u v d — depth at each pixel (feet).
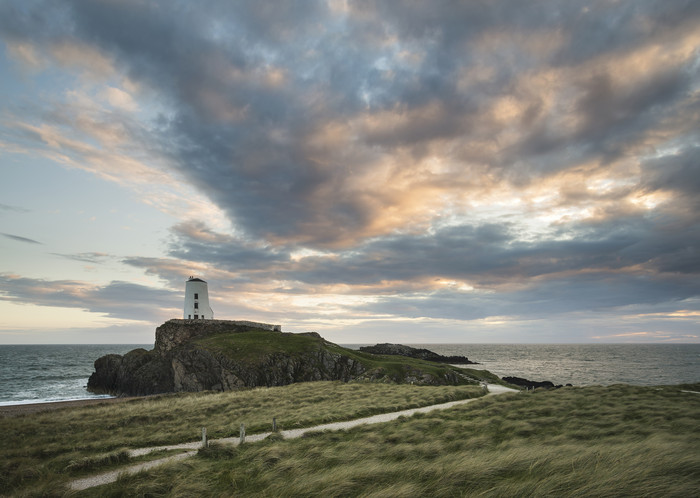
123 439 82.74
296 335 309.83
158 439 81.15
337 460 54.90
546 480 37.04
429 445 60.29
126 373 285.43
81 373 443.73
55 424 103.04
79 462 61.87
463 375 273.75
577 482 36.01
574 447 51.70
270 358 244.83
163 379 268.82
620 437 63.36
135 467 61.31
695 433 65.00
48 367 519.19
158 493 48.14
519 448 52.85
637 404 98.22
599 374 417.90
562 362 625.00
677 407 92.17
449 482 40.47
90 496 48.60
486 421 81.87
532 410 94.32
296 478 47.19
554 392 130.11
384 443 65.87
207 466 58.18
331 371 252.01
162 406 131.85
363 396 138.41
